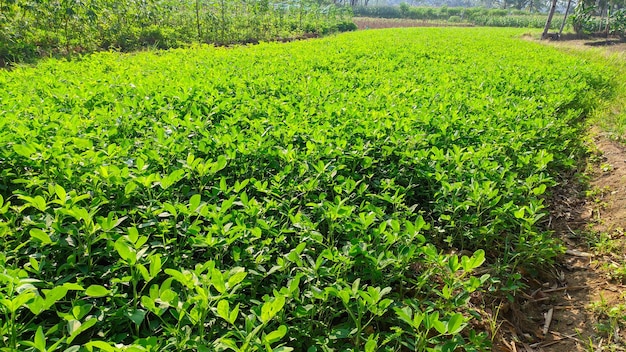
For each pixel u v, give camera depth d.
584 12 26.95
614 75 11.77
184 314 2.37
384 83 8.26
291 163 4.23
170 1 17.64
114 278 2.63
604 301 3.54
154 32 15.91
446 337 2.89
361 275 3.14
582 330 3.36
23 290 2.19
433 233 4.04
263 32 21.36
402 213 3.84
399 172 4.61
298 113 5.70
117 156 3.93
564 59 13.41
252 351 2.15
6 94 5.89
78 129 4.66
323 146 4.58
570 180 5.86
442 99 6.99
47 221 2.93
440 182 4.52
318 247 3.38
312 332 2.75
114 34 14.49
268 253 3.04
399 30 29.25
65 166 3.62
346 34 24.20
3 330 2.06
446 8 61.41
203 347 2.12
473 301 3.41
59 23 12.84
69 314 2.16
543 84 9.18
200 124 4.89
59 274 2.83
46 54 12.04
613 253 4.23
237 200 3.83
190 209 3.03
